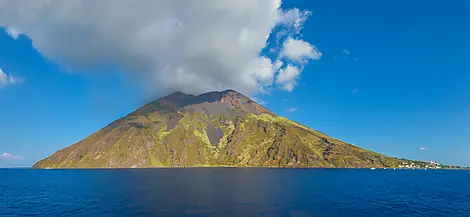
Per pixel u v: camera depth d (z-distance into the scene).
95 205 100.75
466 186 174.75
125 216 82.19
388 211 90.19
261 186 159.88
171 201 105.81
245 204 98.75
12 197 126.38
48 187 169.25
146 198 114.62
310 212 86.94
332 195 124.31
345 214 85.06
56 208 97.38
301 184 172.25
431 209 94.06
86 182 199.50
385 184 182.00
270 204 99.00
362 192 136.62
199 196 118.88
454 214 86.94
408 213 87.62
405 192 139.12
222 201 105.12
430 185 179.88
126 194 128.38
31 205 103.88
